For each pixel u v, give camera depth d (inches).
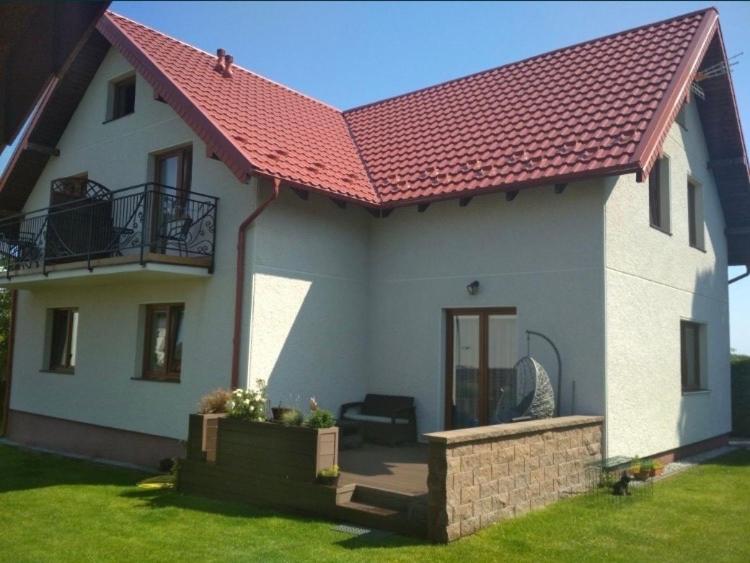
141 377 471.5
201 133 404.8
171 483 374.3
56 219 480.7
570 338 381.1
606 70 465.7
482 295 420.8
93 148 542.0
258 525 286.2
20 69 250.4
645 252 427.8
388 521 277.1
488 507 276.7
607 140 380.2
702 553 250.2
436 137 497.7
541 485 311.7
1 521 295.4
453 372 437.7
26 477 409.1
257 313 400.8
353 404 458.0
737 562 241.0
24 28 236.1
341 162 476.1
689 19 478.6
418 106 573.3
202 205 434.6
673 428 458.9
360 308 472.7
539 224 400.5
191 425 360.5
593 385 370.0
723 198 593.6
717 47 488.4
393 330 463.2
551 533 269.3
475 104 522.9
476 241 427.8
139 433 460.1
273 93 558.3
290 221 426.0
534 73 521.3
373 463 362.9
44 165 598.5
